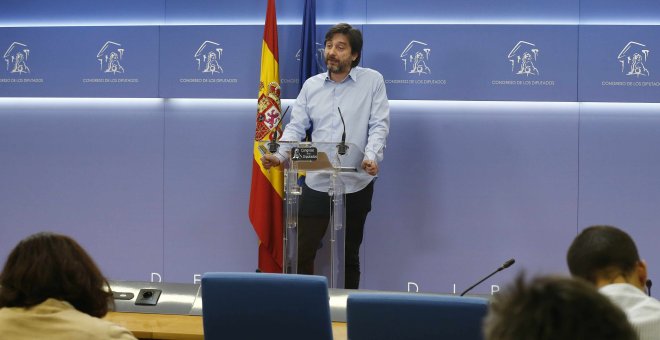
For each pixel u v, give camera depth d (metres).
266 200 11.29
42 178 12.39
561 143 11.48
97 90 12.16
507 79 11.40
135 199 12.24
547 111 11.50
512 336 2.15
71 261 4.01
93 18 12.31
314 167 8.22
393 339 5.23
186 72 11.98
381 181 11.76
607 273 4.30
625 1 11.36
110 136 12.27
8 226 12.46
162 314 6.90
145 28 12.06
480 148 11.59
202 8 12.13
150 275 12.23
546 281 2.21
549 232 11.50
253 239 12.02
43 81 12.24
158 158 12.20
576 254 4.39
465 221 11.62
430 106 11.67
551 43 11.34
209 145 12.09
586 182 11.45
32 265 3.94
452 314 5.09
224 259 12.09
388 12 11.76
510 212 11.55
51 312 3.94
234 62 11.91
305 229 8.39
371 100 10.56
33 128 12.40
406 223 11.73
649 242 11.37
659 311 4.08
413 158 11.71
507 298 2.23
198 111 12.12
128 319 6.69
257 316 5.59
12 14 12.41
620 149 11.40
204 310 5.66
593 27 11.28
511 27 11.38
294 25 11.75
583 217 11.45
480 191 11.60
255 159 11.33
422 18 11.70
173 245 12.18
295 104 10.76
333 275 8.34
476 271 11.62
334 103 10.53
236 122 12.05
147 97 12.09
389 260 11.78
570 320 2.11
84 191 12.33
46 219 12.40
